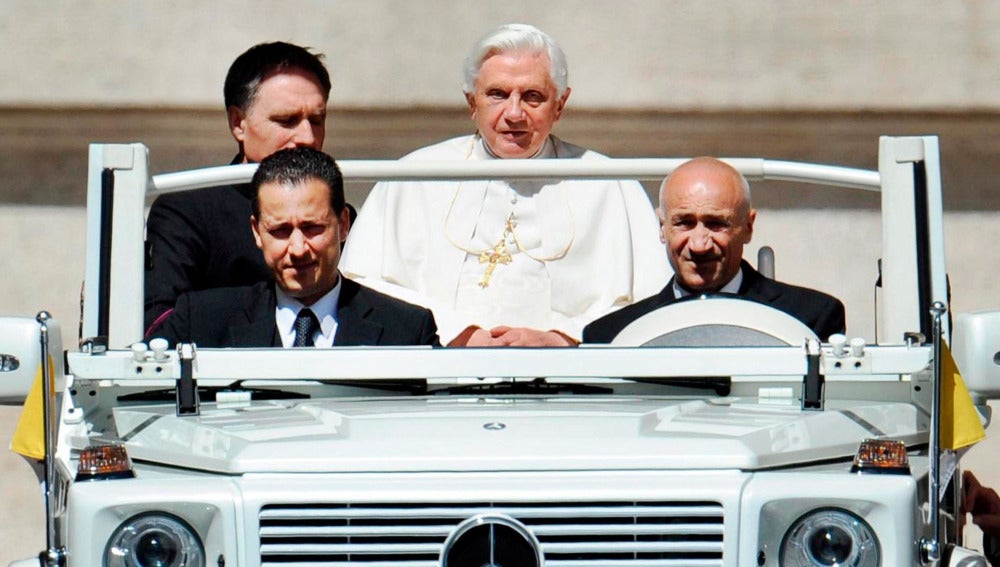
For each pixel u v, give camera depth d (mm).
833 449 14492
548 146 20375
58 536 15000
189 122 29875
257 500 13641
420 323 17094
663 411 15094
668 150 30047
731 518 13609
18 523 30141
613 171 17438
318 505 13680
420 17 29531
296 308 16922
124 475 13969
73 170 30234
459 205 20016
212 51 29703
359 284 17281
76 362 15617
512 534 13609
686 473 13820
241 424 14844
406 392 16469
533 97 19828
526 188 20094
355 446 14039
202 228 19922
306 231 16422
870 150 30000
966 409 15070
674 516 13641
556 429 14406
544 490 13656
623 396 16234
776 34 29688
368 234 19906
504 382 16469
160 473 14344
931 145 16438
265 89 20219
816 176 17234
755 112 29625
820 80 29656
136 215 16469
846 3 29734
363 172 17078
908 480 13711
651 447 13984
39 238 30234
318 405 15602
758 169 17531
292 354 15891
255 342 16891
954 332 15664
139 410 15945
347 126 29750
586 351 15977
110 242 16359
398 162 17109
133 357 15688
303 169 16438
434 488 13680
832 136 29922
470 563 13633
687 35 29656
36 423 15156
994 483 29922
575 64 29656
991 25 29734
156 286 19344
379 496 13641
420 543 13664
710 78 29625
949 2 29703
